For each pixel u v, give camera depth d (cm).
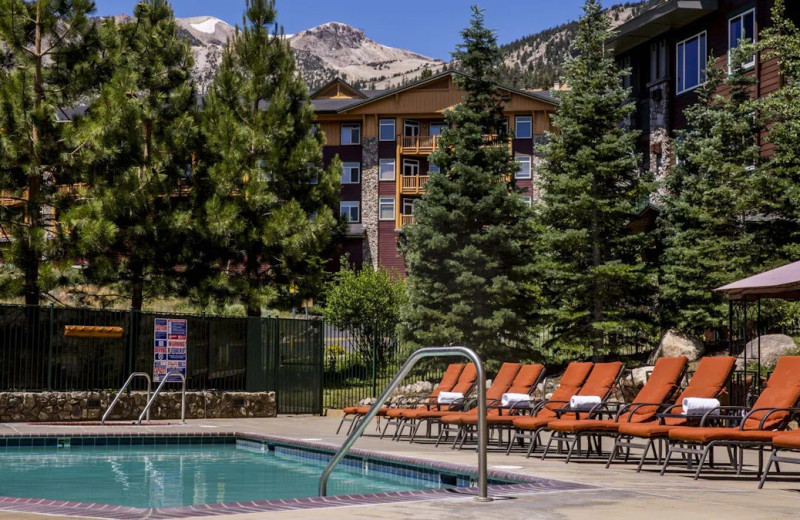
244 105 2744
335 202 2873
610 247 2284
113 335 1736
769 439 788
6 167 2038
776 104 1884
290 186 2759
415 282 2416
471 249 2295
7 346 1688
